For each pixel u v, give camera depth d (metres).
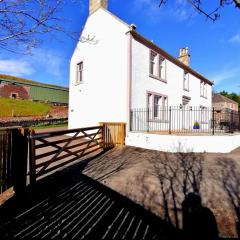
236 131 14.89
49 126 24.70
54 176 6.71
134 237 3.59
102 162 8.54
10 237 3.54
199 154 10.01
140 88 13.23
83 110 15.70
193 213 4.42
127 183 6.12
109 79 13.54
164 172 7.14
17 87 36.41
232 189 5.68
